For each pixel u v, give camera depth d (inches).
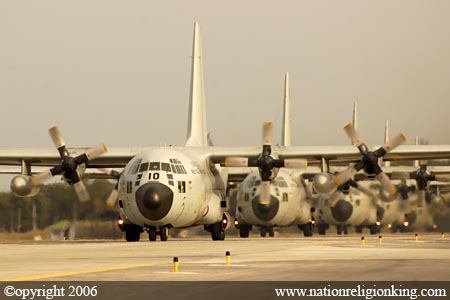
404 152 5565.9
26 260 3267.7
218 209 5689.0
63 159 5280.5
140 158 5216.5
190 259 3233.3
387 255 3400.6
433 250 3796.8
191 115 6353.3
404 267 2753.4
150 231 5334.6
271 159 5378.9
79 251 3951.8
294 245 4439.0
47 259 3324.3
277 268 2738.7
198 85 6412.4
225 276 2461.9
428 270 2632.9
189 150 5625.0
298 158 5684.1
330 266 2812.5
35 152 5600.4
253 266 2829.7
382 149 5324.8
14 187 5285.4
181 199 5137.8
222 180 5969.5
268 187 5447.8
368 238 6077.8
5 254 3710.6
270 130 5418.3
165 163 5142.7
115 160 5753.0
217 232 5807.1
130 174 5152.6
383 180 5329.7
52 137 5315.0
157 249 4092.0
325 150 5565.9
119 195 5236.2
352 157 5664.4
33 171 6486.2
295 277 2415.1
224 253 3639.3
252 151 5600.4
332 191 5418.3
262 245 4473.4
